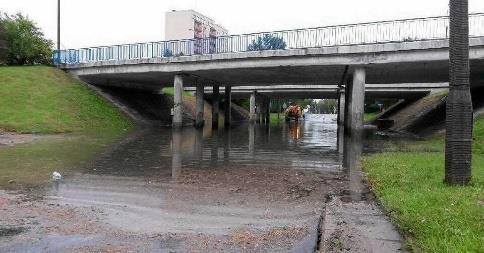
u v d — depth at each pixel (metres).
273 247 6.15
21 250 5.89
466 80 9.35
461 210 6.78
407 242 5.93
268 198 9.48
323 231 6.59
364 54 26.28
